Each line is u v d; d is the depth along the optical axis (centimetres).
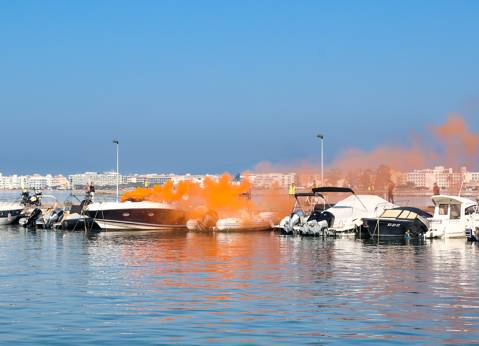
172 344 2344
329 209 6912
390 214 6475
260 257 4909
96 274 4019
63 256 5050
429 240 6278
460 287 3491
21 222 8631
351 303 3047
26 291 3384
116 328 2567
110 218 7506
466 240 6278
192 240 6438
